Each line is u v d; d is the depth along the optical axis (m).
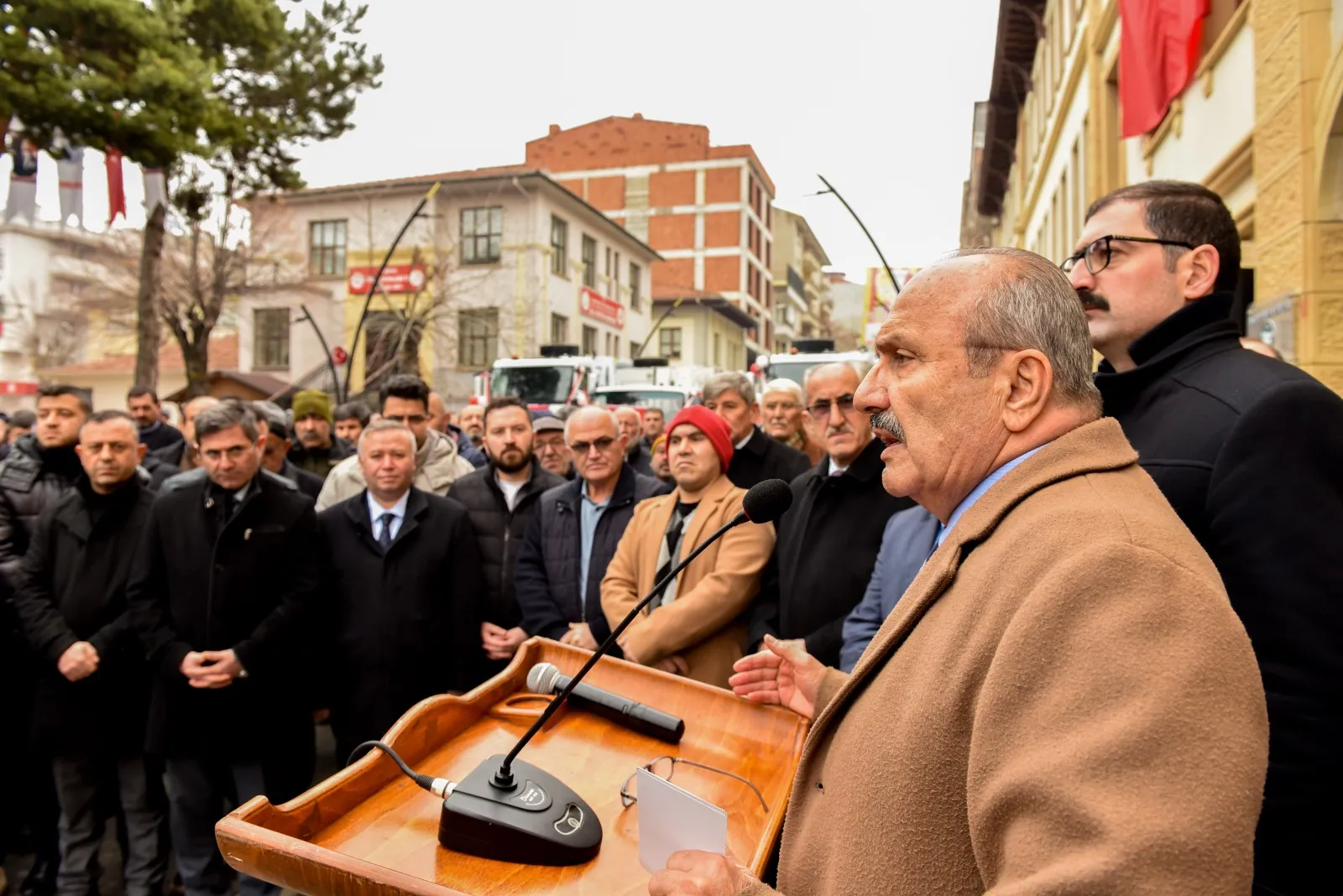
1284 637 1.33
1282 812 1.30
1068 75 13.44
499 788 1.35
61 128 10.48
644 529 3.31
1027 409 1.11
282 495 3.36
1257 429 1.44
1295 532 1.36
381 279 22.05
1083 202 12.42
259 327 27.12
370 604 3.40
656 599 3.14
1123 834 0.75
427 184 26.06
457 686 3.53
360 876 1.08
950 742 0.99
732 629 3.09
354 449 6.52
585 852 1.28
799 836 1.21
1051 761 0.82
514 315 25.81
